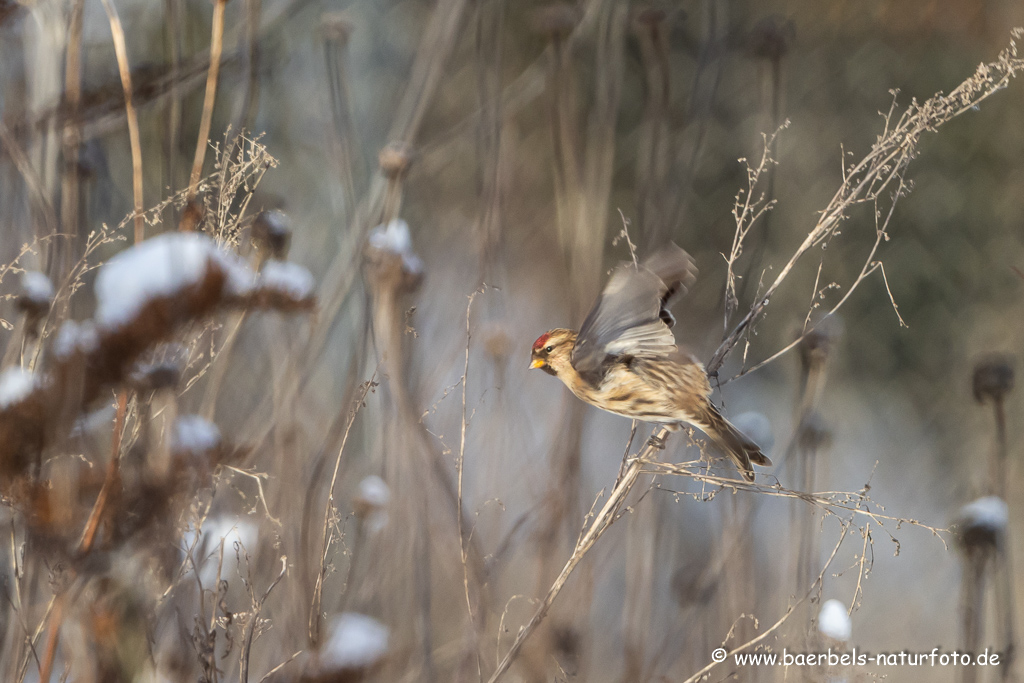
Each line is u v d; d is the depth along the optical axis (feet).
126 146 34.40
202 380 31.35
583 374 24.02
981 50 67.92
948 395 64.90
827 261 68.33
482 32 35.73
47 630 23.40
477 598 26.84
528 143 61.00
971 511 28.96
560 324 49.60
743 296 34.09
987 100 68.13
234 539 24.91
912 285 67.82
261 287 22.71
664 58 35.96
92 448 23.26
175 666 22.88
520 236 53.62
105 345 19.66
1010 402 59.98
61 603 20.59
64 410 19.83
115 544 20.67
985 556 28.73
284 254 24.30
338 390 34.91
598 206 33.81
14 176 27.20
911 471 61.57
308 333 29.68
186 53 30.17
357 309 33.24
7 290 26.55
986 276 67.36
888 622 46.14
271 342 29.50
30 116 26.43
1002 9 67.26
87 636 21.47
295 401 28.89
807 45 68.33
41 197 24.75
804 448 31.73
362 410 32.35
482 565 28.60
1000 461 29.48
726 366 66.80
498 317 34.91
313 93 46.34
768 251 68.49
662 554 35.65
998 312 66.44
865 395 67.26
